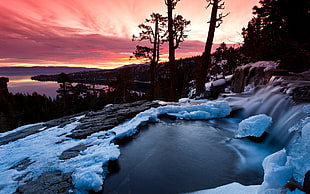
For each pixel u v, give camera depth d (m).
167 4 12.98
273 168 2.49
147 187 3.23
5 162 3.99
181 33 13.88
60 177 3.25
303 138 2.76
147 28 17.03
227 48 30.92
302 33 7.50
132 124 6.32
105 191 3.14
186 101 10.34
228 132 5.88
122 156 4.43
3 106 39.88
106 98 38.09
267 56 11.57
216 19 10.61
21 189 2.91
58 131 6.05
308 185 2.04
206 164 3.99
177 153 4.56
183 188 3.19
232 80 12.08
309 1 6.63
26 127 7.39
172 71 13.55
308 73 7.69
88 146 4.65
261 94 7.43
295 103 4.81
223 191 2.97
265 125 5.09
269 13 8.86
